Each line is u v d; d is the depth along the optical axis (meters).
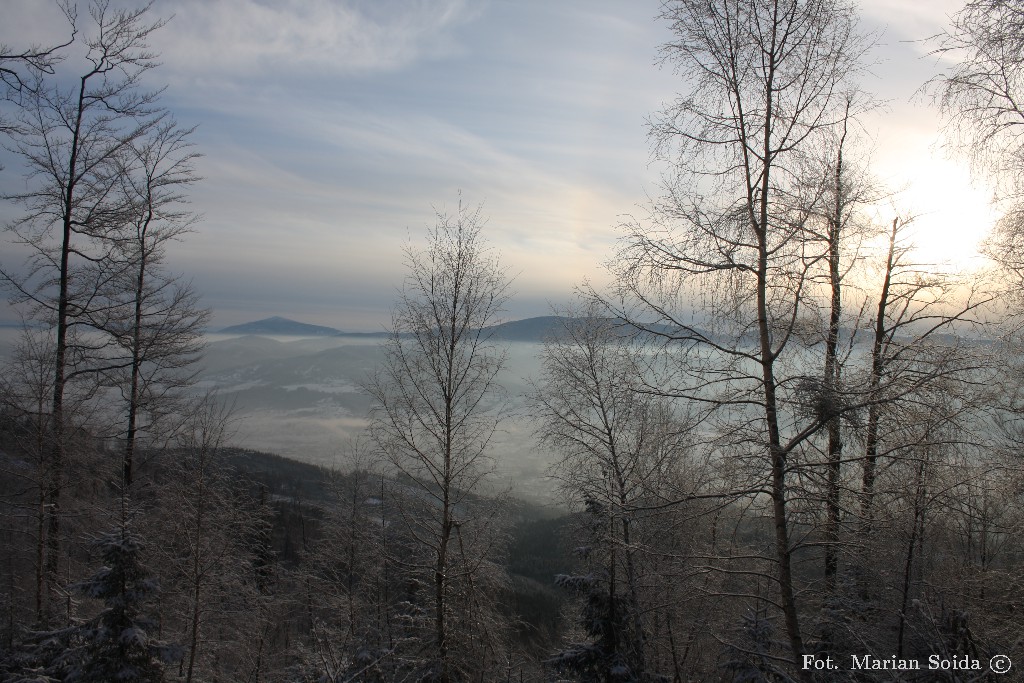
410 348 10.35
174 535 12.45
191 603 12.05
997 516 8.52
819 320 6.73
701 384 6.61
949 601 8.91
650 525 9.88
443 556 10.08
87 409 14.05
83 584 9.09
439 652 9.95
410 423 10.18
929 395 6.43
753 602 9.85
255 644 15.58
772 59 6.46
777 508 6.38
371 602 15.90
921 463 7.21
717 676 11.23
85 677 8.78
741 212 6.55
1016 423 8.00
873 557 8.17
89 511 13.70
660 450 9.30
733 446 6.46
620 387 7.63
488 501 10.62
